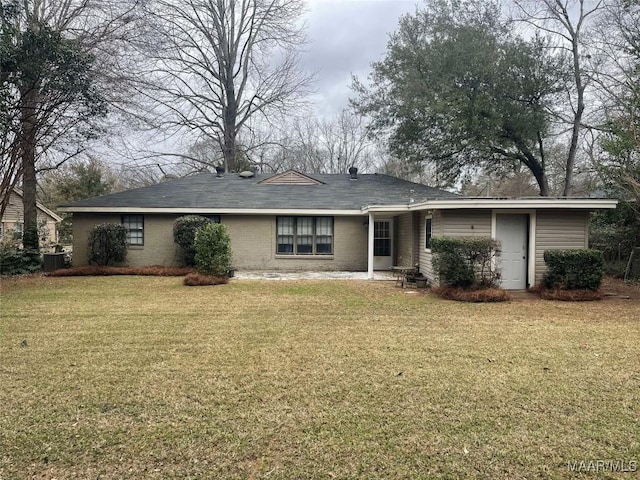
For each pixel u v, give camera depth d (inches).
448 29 741.9
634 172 477.1
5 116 435.8
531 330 273.6
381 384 179.3
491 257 405.1
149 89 818.8
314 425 143.4
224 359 212.7
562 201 413.4
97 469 118.0
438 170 838.5
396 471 118.0
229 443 132.0
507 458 124.3
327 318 309.6
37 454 125.3
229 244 524.1
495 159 813.2
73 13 567.2
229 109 1080.2
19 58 430.9
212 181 742.5
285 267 649.0
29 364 204.7
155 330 272.4
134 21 609.9
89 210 613.3
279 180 730.2
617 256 572.1
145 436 136.1
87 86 482.9
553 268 408.2
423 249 515.5
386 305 360.8
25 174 612.1
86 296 402.9
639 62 578.6
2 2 422.3
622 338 253.3
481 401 162.7
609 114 581.0
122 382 181.8
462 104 687.1
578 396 167.6
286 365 203.5
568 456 125.2
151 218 638.5
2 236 788.0
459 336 258.2
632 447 130.0
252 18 1059.9
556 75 711.1
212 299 388.2
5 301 374.9
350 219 652.7
